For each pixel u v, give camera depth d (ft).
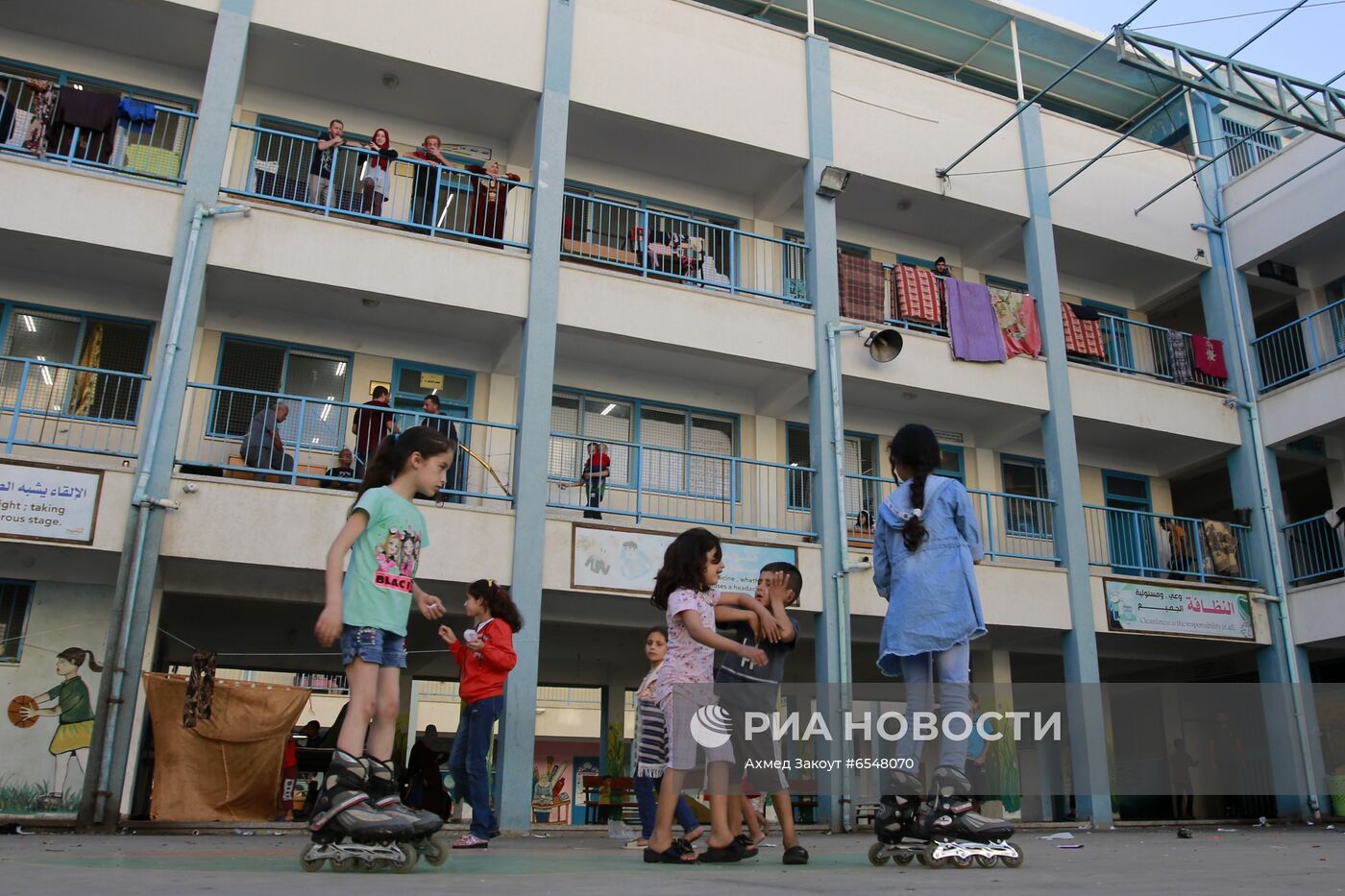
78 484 38.88
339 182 51.39
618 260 55.21
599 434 55.06
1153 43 52.65
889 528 17.67
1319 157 61.31
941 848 15.90
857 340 54.44
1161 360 69.82
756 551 48.98
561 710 78.38
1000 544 61.93
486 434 52.08
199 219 42.63
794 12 63.46
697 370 55.83
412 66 48.52
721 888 10.84
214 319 48.47
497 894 9.84
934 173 59.06
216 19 45.68
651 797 25.23
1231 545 60.70
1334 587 57.72
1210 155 68.90
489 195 50.72
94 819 35.81
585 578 45.32
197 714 37.40
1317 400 60.34
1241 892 10.56
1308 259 67.05
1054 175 62.75
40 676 42.14
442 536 43.62
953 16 63.41
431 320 49.98
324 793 13.65
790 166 57.06
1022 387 58.13
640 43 53.21
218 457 47.24
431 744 52.95
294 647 51.75
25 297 45.78
